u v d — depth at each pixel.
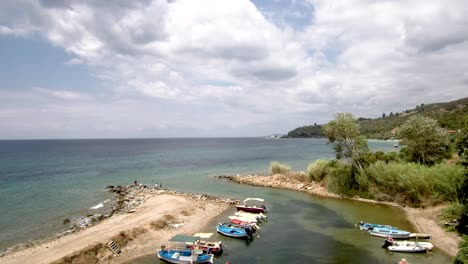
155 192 66.81
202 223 45.69
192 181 84.12
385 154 74.44
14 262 30.66
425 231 41.78
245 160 142.00
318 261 33.22
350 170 65.88
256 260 33.47
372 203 58.72
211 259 32.72
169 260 32.50
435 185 50.91
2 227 43.50
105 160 144.75
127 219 44.62
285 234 41.81
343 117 65.31
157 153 195.62
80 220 46.75
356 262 32.91
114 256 33.47
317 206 56.97
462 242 30.11
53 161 139.62
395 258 33.75
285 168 86.38
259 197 64.69
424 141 66.12
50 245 35.22
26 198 62.03
